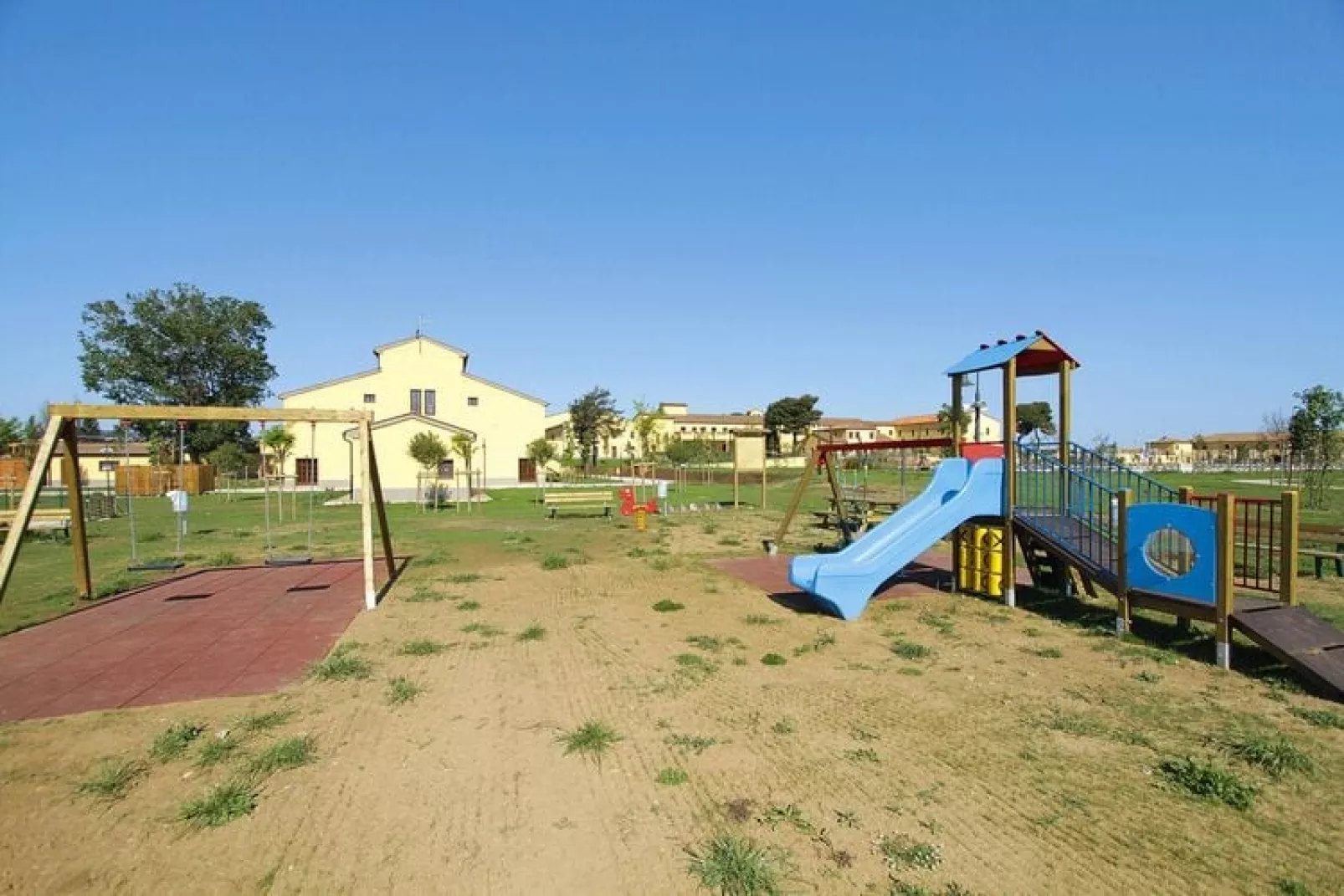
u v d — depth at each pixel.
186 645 8.20
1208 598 7.30
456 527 21.75
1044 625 8.86
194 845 3.94
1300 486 30.17
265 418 10.06
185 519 22.53
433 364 53.53
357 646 8.00
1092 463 10.91
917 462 64.00
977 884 3.50
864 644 8.04
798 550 16.19
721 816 4.16
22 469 36.03
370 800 4.41
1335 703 5.97
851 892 3.44
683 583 11.95
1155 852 3.78
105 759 5.06
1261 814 4.17
